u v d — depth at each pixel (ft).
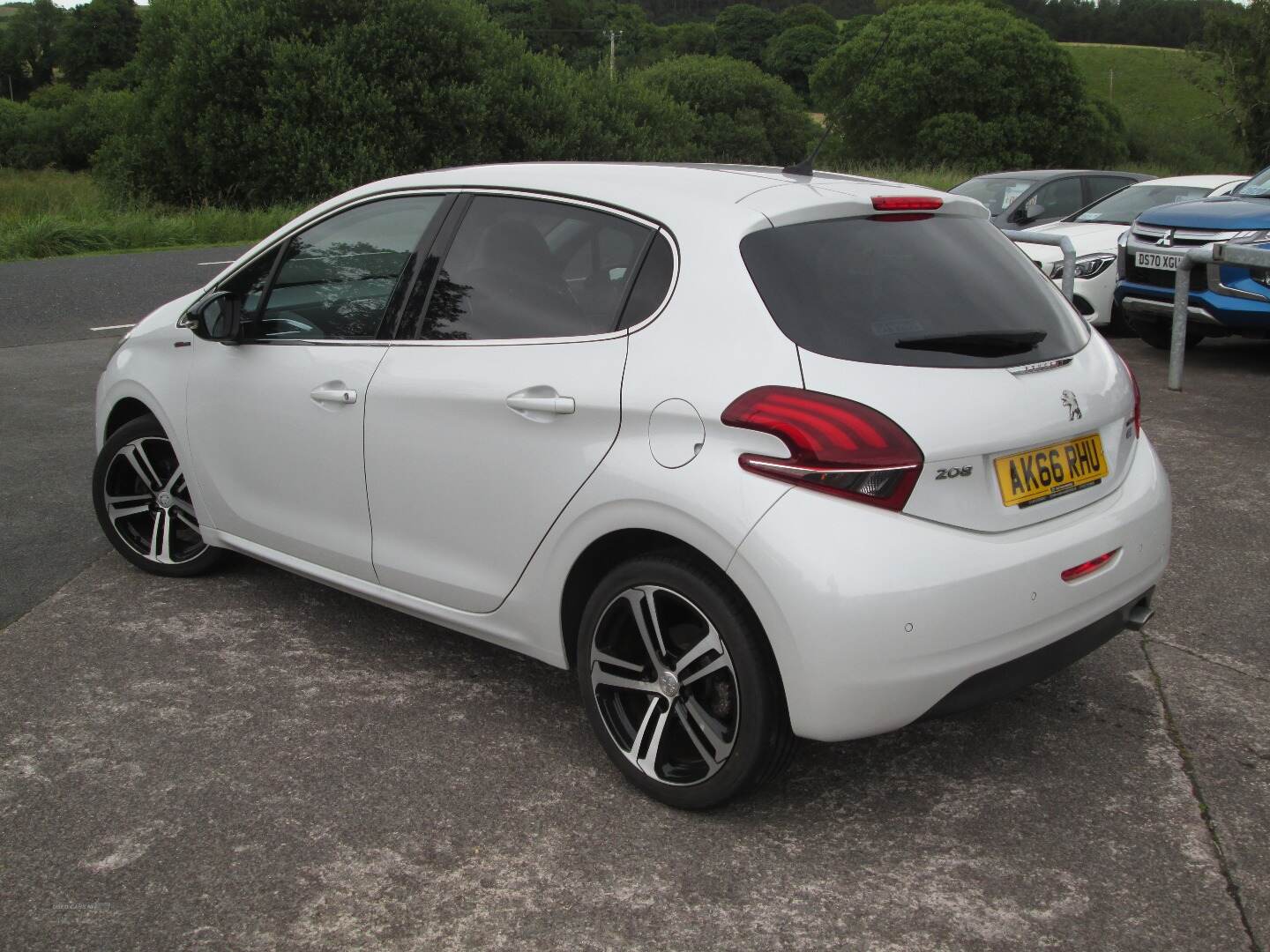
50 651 12.70
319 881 8.57
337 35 88.63
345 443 11.69
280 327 12.71
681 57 204.85
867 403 8.36
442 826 9.31
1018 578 8.66
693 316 9.12
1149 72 275.59
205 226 67.36
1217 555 15.67
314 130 87.76
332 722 11.10
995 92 175.22
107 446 14.76
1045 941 7.88
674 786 9.41
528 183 10.85
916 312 9.12
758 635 8.68
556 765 10.32
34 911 8.18
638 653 9.90
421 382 10.89
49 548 16.05
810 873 8.68
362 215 12.16
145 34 90.33
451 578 10.96
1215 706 11.40
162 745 10.62
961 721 11.17
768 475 8.39
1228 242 26.48
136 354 14.65
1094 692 11.74
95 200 84.17
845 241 9.43
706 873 8.69
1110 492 9.98
